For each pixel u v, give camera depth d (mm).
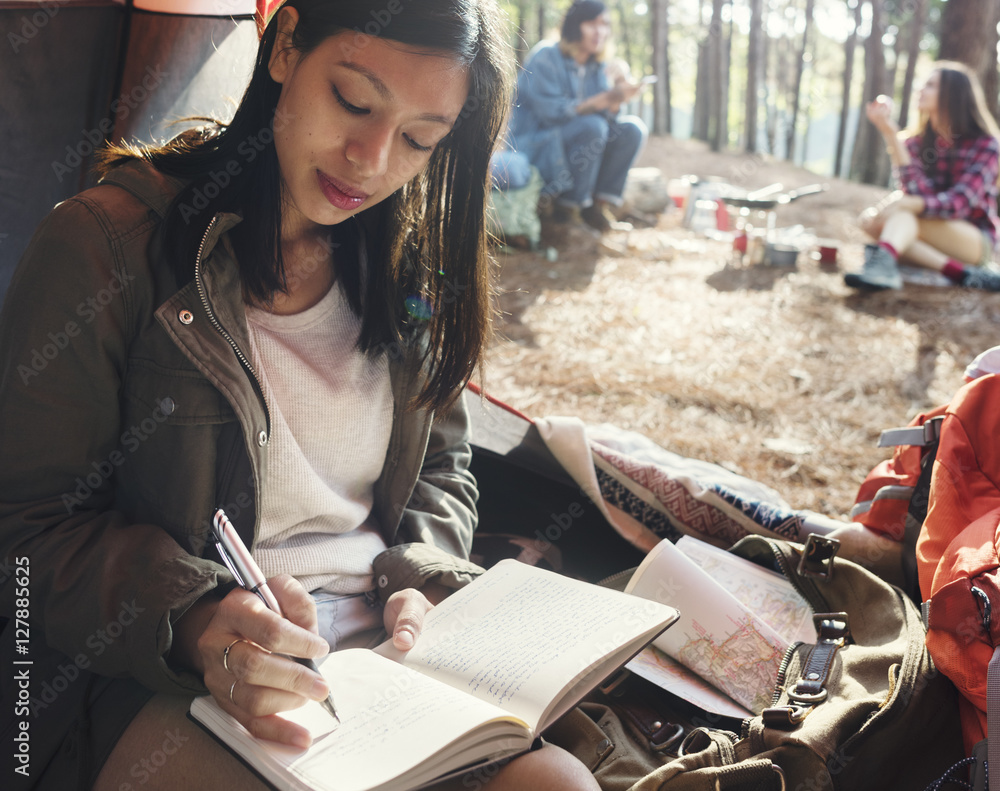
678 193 9102
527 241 6793
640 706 1500
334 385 1409
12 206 1877
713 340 5008
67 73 1938
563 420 2119
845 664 1398
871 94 20391
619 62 6879
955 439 1610
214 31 2184
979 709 1270
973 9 10508
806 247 7461
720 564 1769
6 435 1187
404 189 1473
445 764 979
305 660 1089
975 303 5773
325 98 1187
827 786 1176
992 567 1326
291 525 1387
